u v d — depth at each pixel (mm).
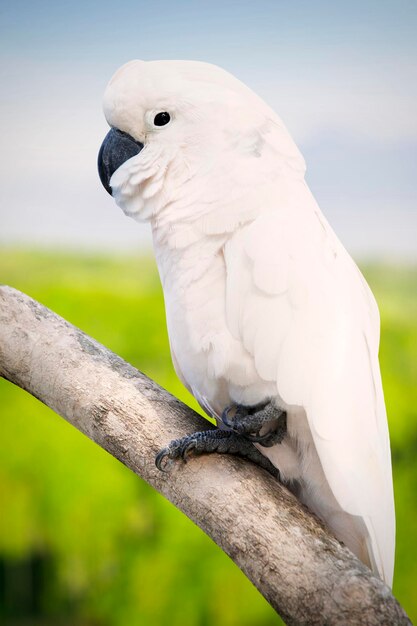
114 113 3631
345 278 3385
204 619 6086
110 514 6223
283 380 3064
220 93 3469
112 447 3207
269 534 2814
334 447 3037
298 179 3479
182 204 3402
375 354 3445
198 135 3426
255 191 3301
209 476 3014
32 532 6379
